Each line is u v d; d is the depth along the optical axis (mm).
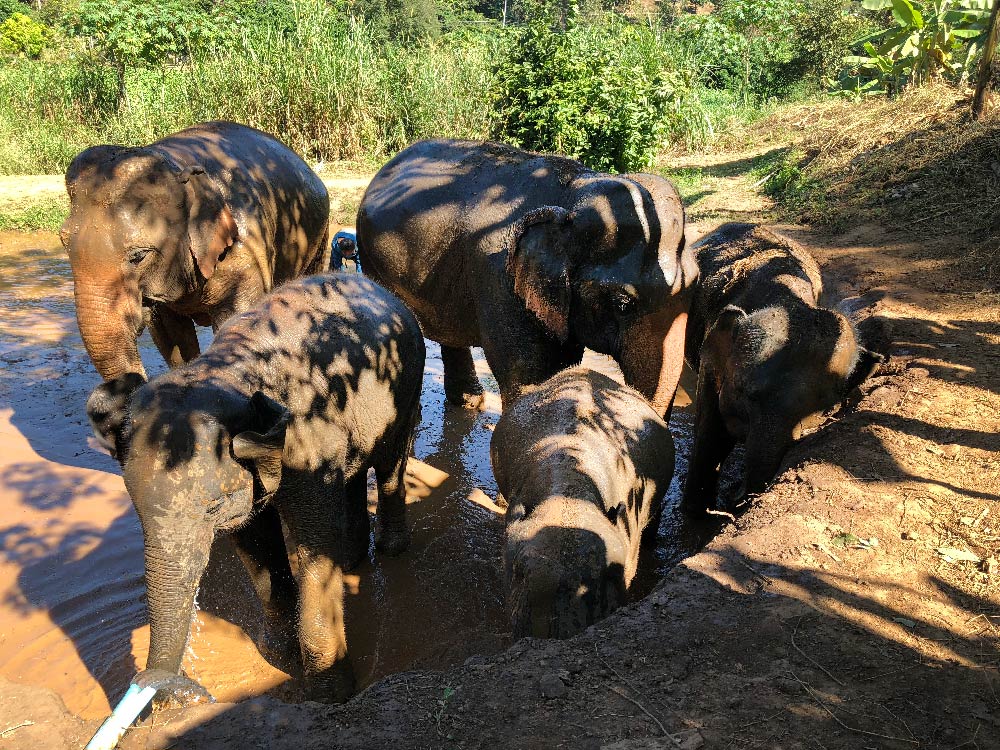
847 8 32844
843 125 15352
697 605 3711
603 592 3916
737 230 7500
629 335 5438
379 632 5023
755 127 22266
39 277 11625
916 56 16109
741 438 5406
